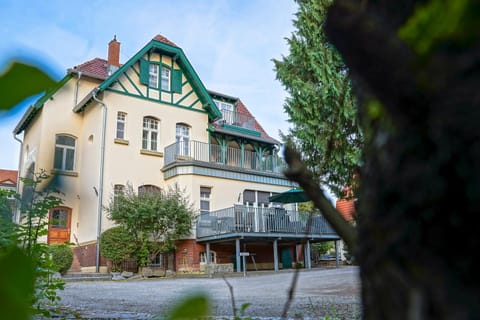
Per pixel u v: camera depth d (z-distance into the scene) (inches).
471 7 12.4
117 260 452.4
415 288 14.2
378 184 16.8
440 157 13.5
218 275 434.3
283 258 590.9
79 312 139.3
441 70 13.3
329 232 533.0
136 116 547.2
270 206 598.5
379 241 16.4
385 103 15.2
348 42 15.2
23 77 9.3
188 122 594.6
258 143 671.1
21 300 8.8
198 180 530.6
